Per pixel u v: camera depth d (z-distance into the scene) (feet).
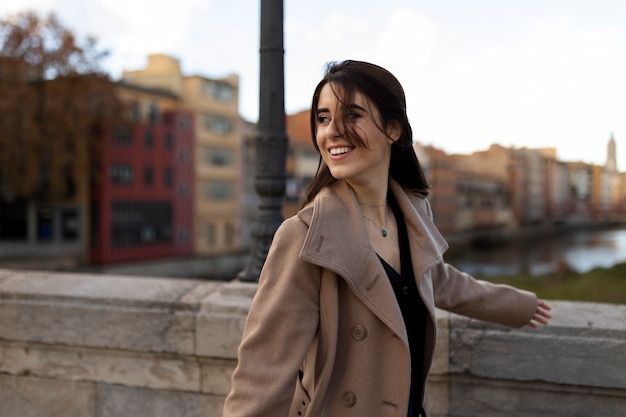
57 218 130.82
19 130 113.50
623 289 53.67
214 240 157.69
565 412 7.51
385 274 4.51
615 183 403.34
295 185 174.81
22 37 111.96
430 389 7.89
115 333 8.71
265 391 4.19
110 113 124.47
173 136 144.66
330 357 4.45
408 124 4.76
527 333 7.46
